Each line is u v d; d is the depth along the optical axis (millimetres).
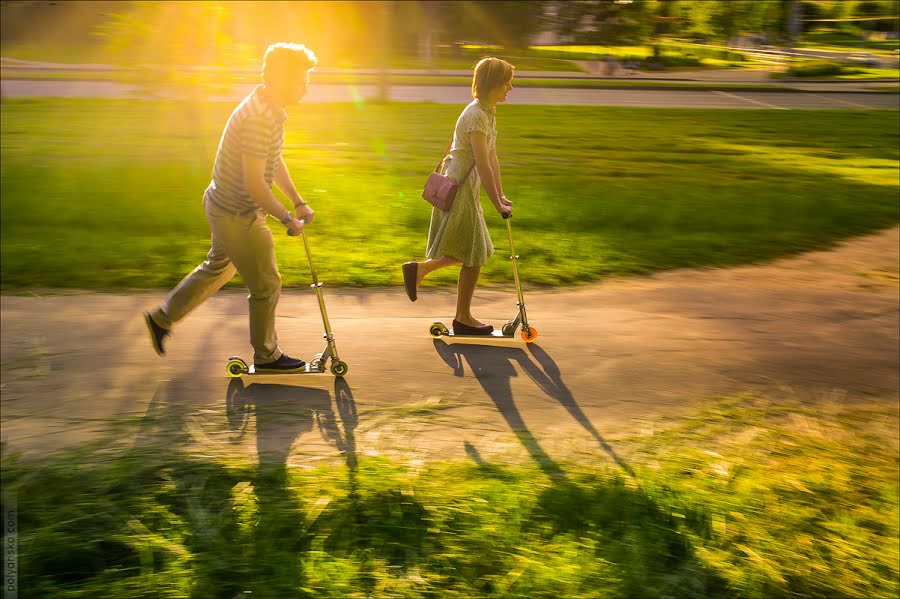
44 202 8922
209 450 3590
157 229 7848
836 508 3516
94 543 2863
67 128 15844
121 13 13062
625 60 41250
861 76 40125
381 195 10141
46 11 34875
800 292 6695
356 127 17500
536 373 4730
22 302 5555
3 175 10586
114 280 6074
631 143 16531
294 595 2668
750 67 47062
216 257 4219
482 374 4668
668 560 3018
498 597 2725
